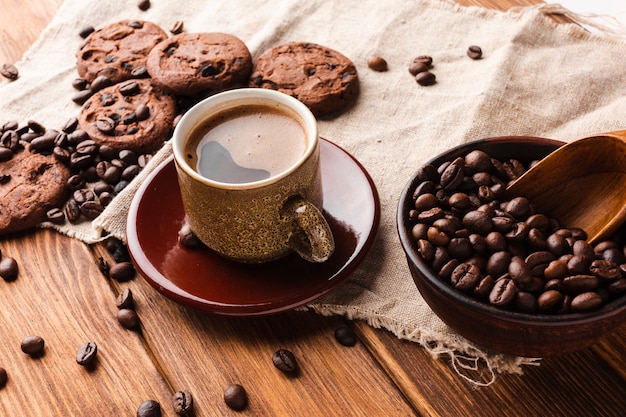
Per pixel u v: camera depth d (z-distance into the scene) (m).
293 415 0.43
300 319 0.46
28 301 0.47
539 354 0.41
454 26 0.61
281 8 0.63
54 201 0.51
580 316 0.39
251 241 0.44
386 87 0.58
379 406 0.43
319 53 0.58
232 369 0.45
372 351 0.45
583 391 0.43
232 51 0.57
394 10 0.62
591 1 0.66
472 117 0.54
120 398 0.44
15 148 0.54
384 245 0.49
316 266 0.46
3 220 0.50
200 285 0.45
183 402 0.43
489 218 0.42
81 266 0.49
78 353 0.45
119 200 0.50
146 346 0.46
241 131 0.46
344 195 0.48
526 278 0.40
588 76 0.56
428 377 0.44
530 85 0.56
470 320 0.41
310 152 0.43
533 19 0.60
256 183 0.42
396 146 0.54
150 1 0.65
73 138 0.54
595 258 0.41
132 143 0.54
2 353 0.46
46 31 0.63
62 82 0.60
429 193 0.44
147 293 0.47
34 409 0.44
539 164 0.43
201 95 0.56
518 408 0.43
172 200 0.49
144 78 0.58
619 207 0.42
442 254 0.41
